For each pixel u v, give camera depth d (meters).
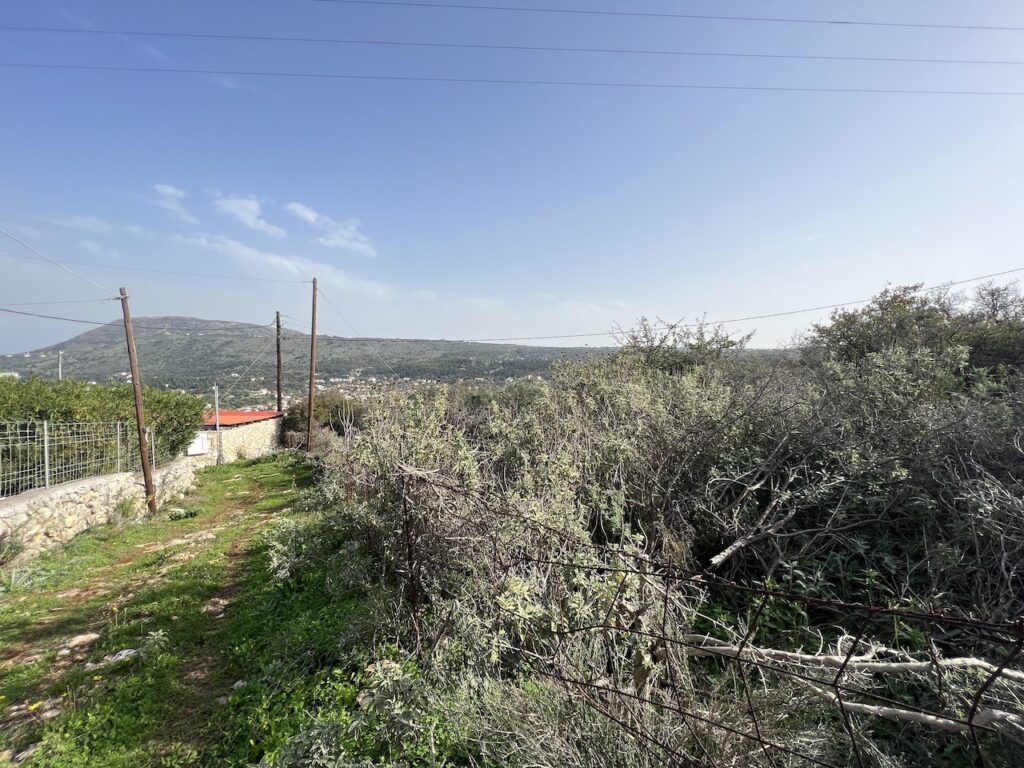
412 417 4.58
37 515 7.07
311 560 5.01
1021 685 1.83
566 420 4.89
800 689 1.97
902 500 3.22
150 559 6.70
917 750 2.02
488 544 2.91
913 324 8.67
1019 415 3.69
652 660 2.17
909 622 2.55
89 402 10.32
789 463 3.83
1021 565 2.60
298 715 2.81
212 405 22.06
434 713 2.45
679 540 3.23
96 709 3.22
